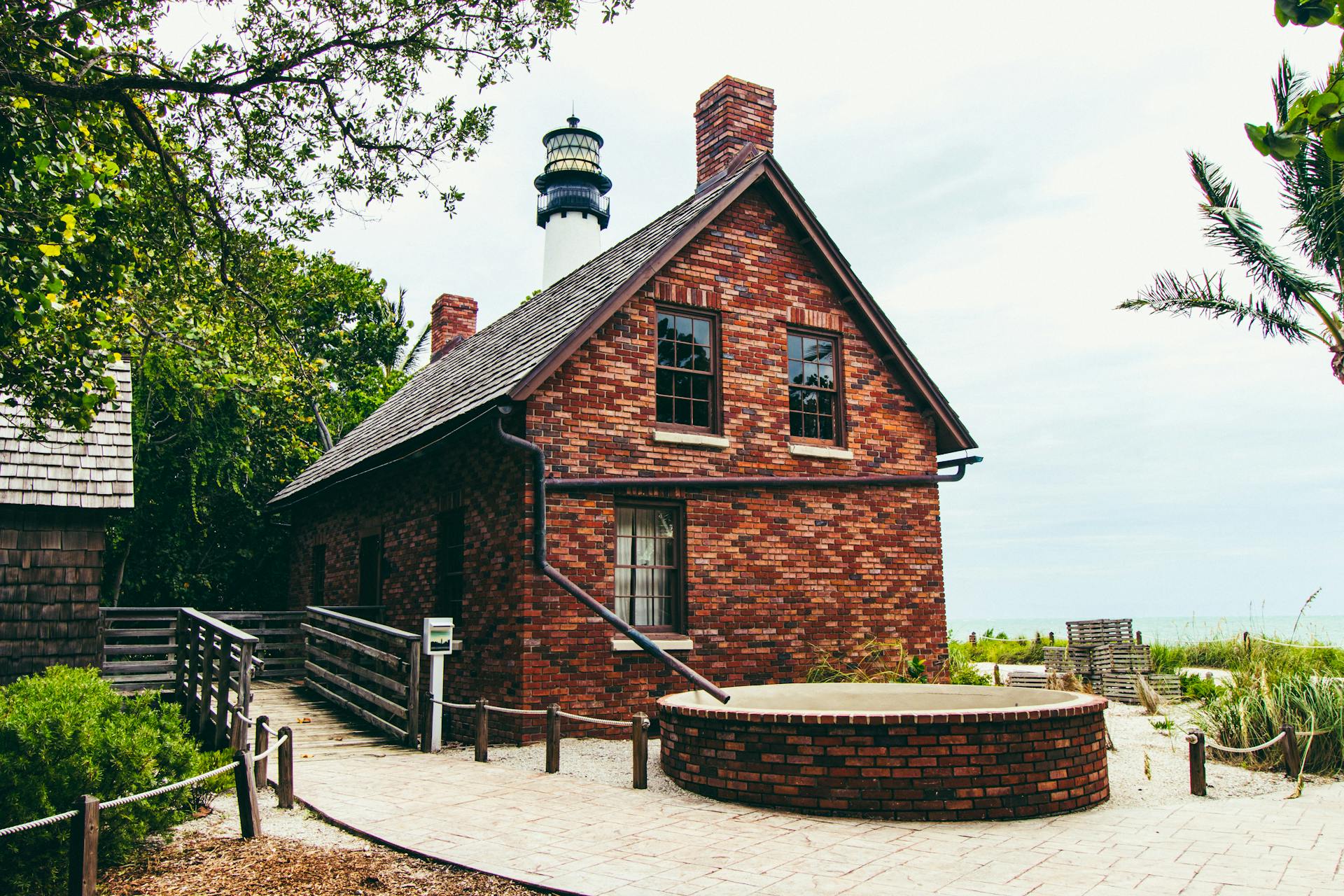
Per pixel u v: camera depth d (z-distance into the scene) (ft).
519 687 35.40
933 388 47.16
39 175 21.53
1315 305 52.01
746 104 49.03
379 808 24.27
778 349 43.73
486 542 38.99
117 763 19.52
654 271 39.42
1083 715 25.94
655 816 23.85
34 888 17.90
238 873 18.92
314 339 89.10
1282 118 47.57
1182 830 22.77
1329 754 30.81
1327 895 17.37
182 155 29.40
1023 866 19.38
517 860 19.66
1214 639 65.62
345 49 28.37
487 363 47.73
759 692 33.22
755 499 41.78
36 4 22.62
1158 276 57.21
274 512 66.64
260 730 25.09
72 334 23.20
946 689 33.73
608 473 38.19
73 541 35.83
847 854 20.29
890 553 45.14
